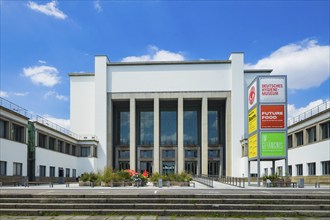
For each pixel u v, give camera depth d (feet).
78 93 228.22
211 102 235.40
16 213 48.14
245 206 49.24
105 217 45.73
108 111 220.64
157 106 220.23
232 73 218.79
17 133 127.13
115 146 231.91
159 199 51.57
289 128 155.22
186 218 45.29
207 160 216.95
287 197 52.85
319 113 121.39
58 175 164.45
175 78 222.07
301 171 142.61
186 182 108.47
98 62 222.69
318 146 123.13
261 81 98.89
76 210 48.32
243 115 214.90
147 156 229.25
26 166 130.11
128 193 56.90
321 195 53.26
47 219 44.47
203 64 222.28
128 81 222.89
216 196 53.11
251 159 106.32
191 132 239.91
